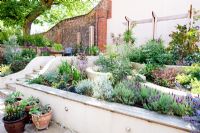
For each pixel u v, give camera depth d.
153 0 9.51
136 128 3.06
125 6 10.81
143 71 5.78
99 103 3.65
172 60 6.53
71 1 16.30
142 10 10.01
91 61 8.45
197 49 6.60
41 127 3.99
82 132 3.89
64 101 4.18
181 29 6.94
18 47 9.61
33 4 14.00
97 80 4.49
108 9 11.84
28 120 4.29
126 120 3.17
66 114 4.18
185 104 3.12
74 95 4.25
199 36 6.97
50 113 4.12
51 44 12.92
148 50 6.88
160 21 9.16
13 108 3.92
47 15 17.03
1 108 5.11
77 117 3.94
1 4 13.08
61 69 6.10
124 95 3.66
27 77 7.59
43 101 4.72
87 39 12.84
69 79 5.62
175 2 8.71
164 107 3.08
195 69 5.08
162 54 6.57
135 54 7.30
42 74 6.24
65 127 4.18
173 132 2.68
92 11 12.60
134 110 3.25
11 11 13.38
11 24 14.56
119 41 9.04
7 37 10.71
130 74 5.36
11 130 3.72
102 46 11.94
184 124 2.66
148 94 3.66
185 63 6.22
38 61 8.42
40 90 4.77
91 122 3.70
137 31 10.12
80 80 5.51
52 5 16.27
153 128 2.87
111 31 11.66
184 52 6.64
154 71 5.55
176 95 3.64
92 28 12.31
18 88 5.68
